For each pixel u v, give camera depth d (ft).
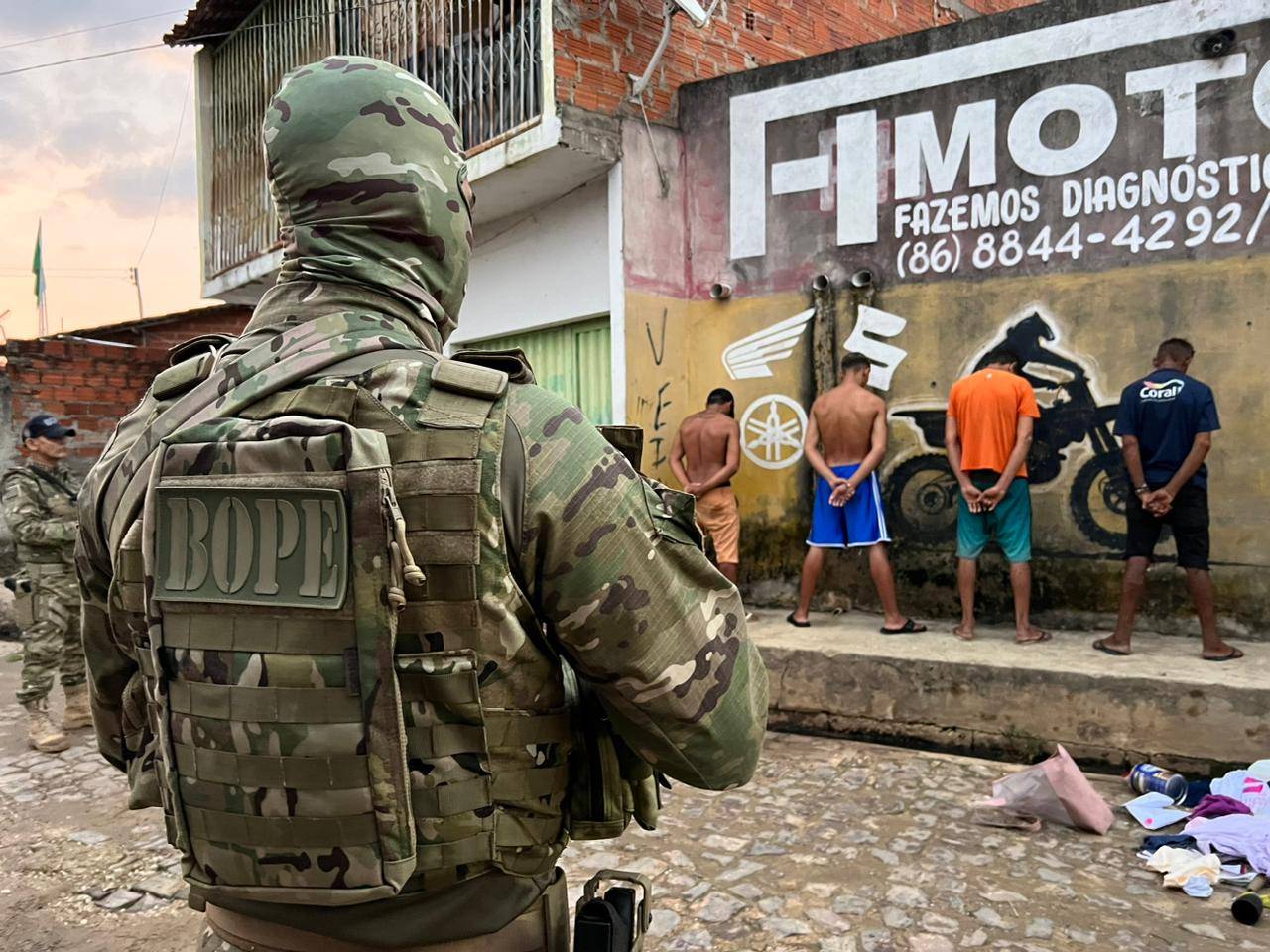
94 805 12.42
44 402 28.37
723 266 20.10
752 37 21.80
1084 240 16.55
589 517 2.93
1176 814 10.92
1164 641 15.23
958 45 17.42
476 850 2.93
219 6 26.40
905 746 14.03
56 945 8.78
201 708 2.92
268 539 2.85
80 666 15.81
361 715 2.75
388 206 3.33
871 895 9.18
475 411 2.93
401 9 21.79
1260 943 8.21
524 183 19.63
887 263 18.33
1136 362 16.17
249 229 27.48
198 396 3.26
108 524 3.39
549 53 17.71
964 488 15.40
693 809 11.63
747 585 19.99
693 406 20.59
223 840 2.94
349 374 3.04
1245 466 15.29
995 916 8.73
